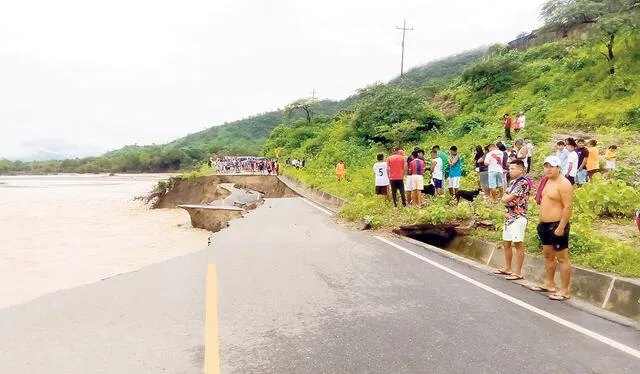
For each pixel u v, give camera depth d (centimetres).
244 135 16700
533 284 645
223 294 591
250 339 444
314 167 3331
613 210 1004
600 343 438
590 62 3244
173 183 3769
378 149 3152
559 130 2464
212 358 400
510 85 3644
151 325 482
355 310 531
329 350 417
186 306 544
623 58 2917
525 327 478
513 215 670
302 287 625
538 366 386
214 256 821
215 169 5178
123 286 629
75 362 395
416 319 501
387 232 1073
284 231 1108
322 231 1108
